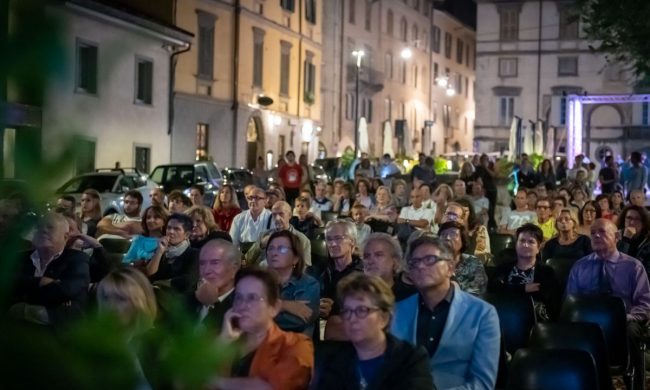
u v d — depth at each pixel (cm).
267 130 4197
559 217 1130
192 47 3534
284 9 4384
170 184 2727
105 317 132
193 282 838
